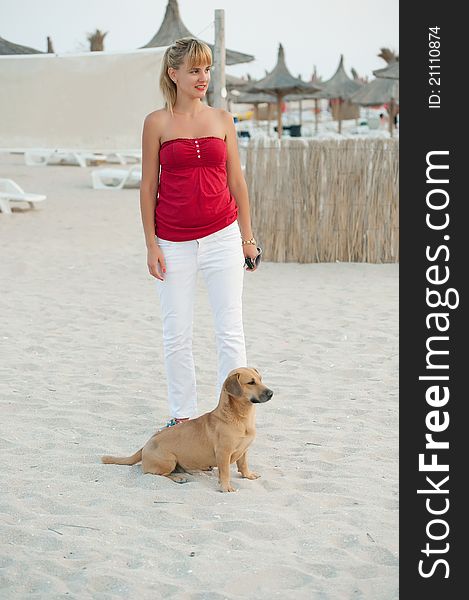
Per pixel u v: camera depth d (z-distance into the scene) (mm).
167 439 4387
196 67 4492
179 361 4859
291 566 3432
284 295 9195
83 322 8141
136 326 7980
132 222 14969
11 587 3328
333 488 4250
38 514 3969
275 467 4574
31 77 14305
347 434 5059
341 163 10789
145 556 3539
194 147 4555
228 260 4703
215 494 4188
